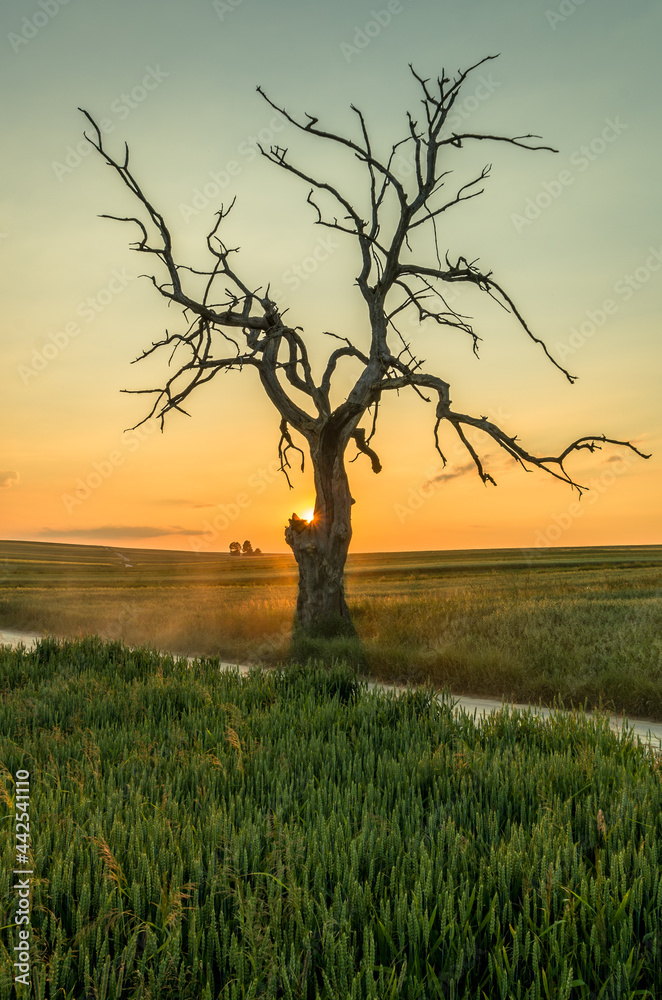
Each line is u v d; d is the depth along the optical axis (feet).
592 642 48.06
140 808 14.42
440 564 263.49
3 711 25.73
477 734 23.44
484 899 11.30
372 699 28.17
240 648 60.08
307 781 17.30
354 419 61.67
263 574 265.75
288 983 8.88
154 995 9.03
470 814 15.14
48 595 152.05
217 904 11.28
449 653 45.06
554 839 13.00
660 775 17.99
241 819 14.39
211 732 23.16
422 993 9.04
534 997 8.90
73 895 11.60
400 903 10.45
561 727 23.84
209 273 61.11
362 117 60.08
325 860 12.16
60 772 17.85
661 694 33.65
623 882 11.39
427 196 58.95
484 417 57.11
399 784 16.44
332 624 58.90
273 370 63.62
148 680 34.76
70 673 37.40
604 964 9.85
